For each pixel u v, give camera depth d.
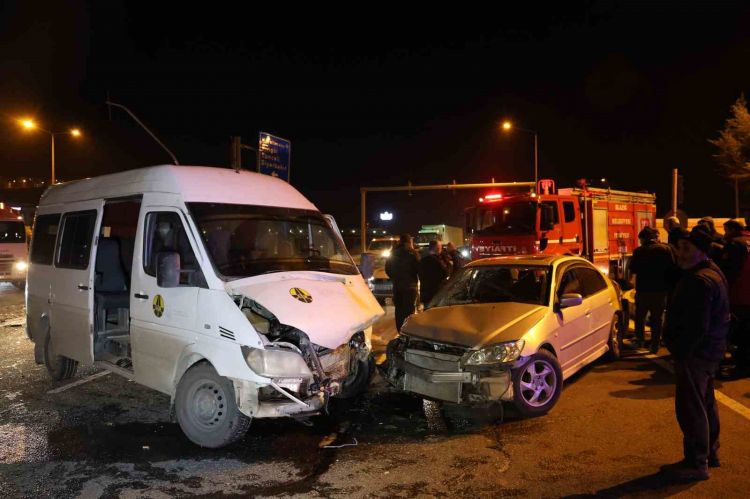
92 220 6.81
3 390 7.10
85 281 6.63
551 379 6.02
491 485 4.37
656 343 8.53
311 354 5.18
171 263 5.26
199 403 5.24
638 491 4.20
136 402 6.56
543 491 4.25
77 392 6.97
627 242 15.91
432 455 4.96
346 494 4.25
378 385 7.19
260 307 5.39
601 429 5.48
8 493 4.30
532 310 6.36
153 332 5.67
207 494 4.27
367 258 7.01
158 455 5.02
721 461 4.69
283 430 5.61
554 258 7.31
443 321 6.40
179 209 5.68
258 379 4.86
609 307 7.91
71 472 4.67
